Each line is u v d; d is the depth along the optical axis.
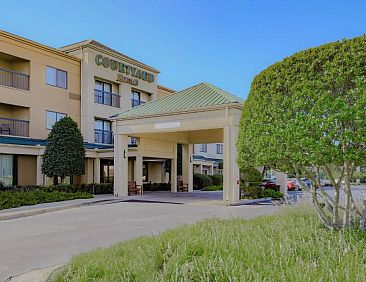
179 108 19.59
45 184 23.52
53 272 5.87
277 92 6.39
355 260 4.46
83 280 4.90
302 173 6.59
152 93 34.72
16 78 24.42
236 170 18.16
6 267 6.91
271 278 3.97
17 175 23.38
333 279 3.81
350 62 5.71
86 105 27.92
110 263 5.39
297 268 4.14
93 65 28.53
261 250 5.02
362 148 5.50
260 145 6.46
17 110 24.80
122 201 19.88
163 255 5.46
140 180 24.27
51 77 26.20
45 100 25.64
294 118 6.00
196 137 28.06
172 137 26.39
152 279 4.54
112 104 30.41
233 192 18.11
